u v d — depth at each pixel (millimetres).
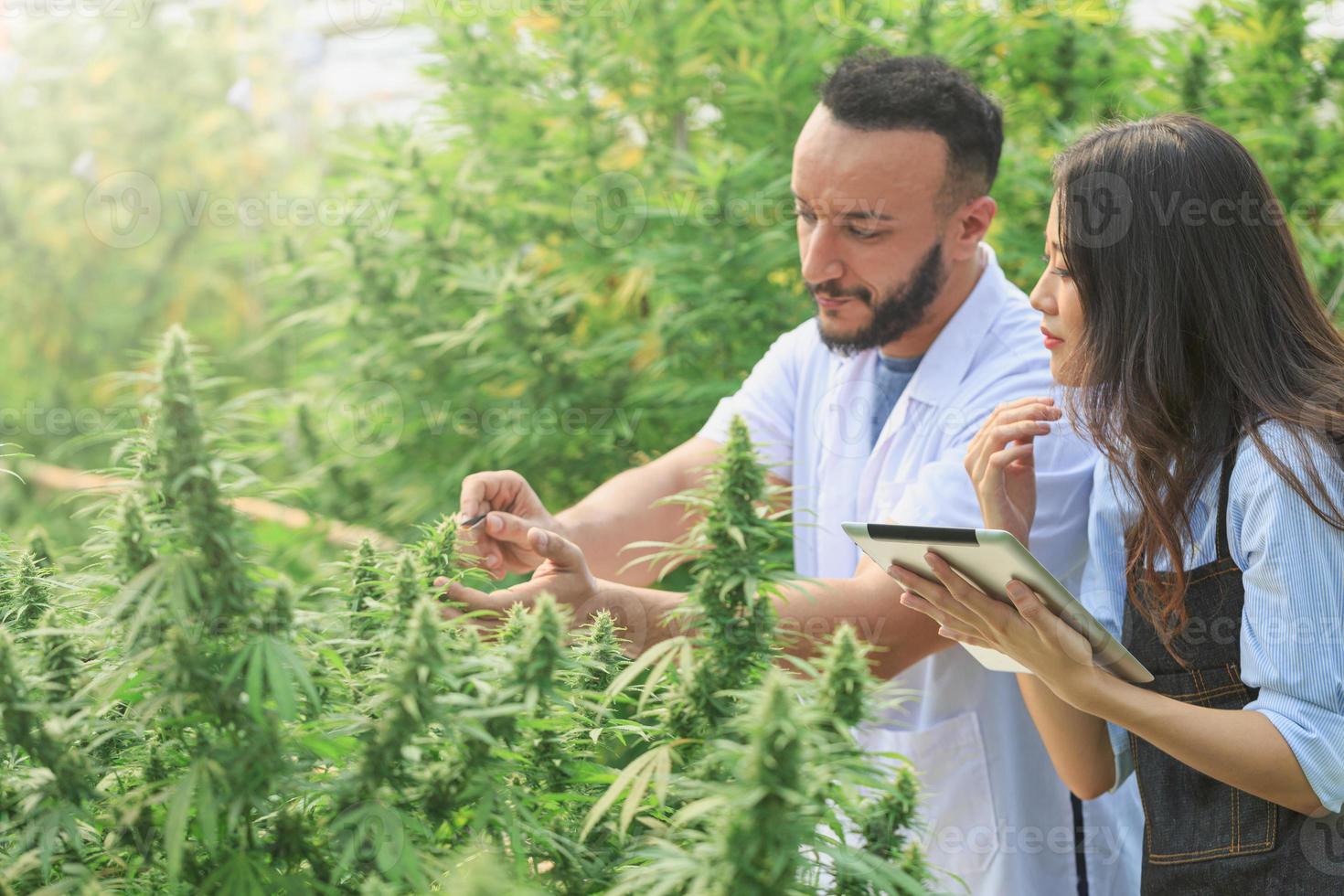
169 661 853
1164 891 1394
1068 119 3119
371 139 3586
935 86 1806
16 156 5398
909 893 952
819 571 2066
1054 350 1559
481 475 1727
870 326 1884
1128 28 3232
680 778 916
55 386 5211
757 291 2906
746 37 3082
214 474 857
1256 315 1356
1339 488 1250
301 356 3850
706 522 998
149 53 5375
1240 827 1322
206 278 5266
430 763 950
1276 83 2953
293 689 840
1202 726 1243
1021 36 3113
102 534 885
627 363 3195
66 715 920
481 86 3316
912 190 1798
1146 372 1368
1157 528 1369
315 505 3137
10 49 5465
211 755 863
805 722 806
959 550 1206
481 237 3338
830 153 1811
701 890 785
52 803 890
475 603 1216
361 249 3279
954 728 1816
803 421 2131
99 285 5387
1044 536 1681
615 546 1937
